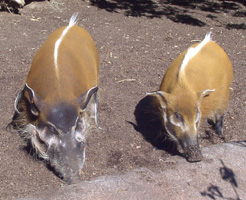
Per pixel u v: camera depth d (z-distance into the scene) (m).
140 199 2.65
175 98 2.96
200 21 5.78
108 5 6.25
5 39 4.48
